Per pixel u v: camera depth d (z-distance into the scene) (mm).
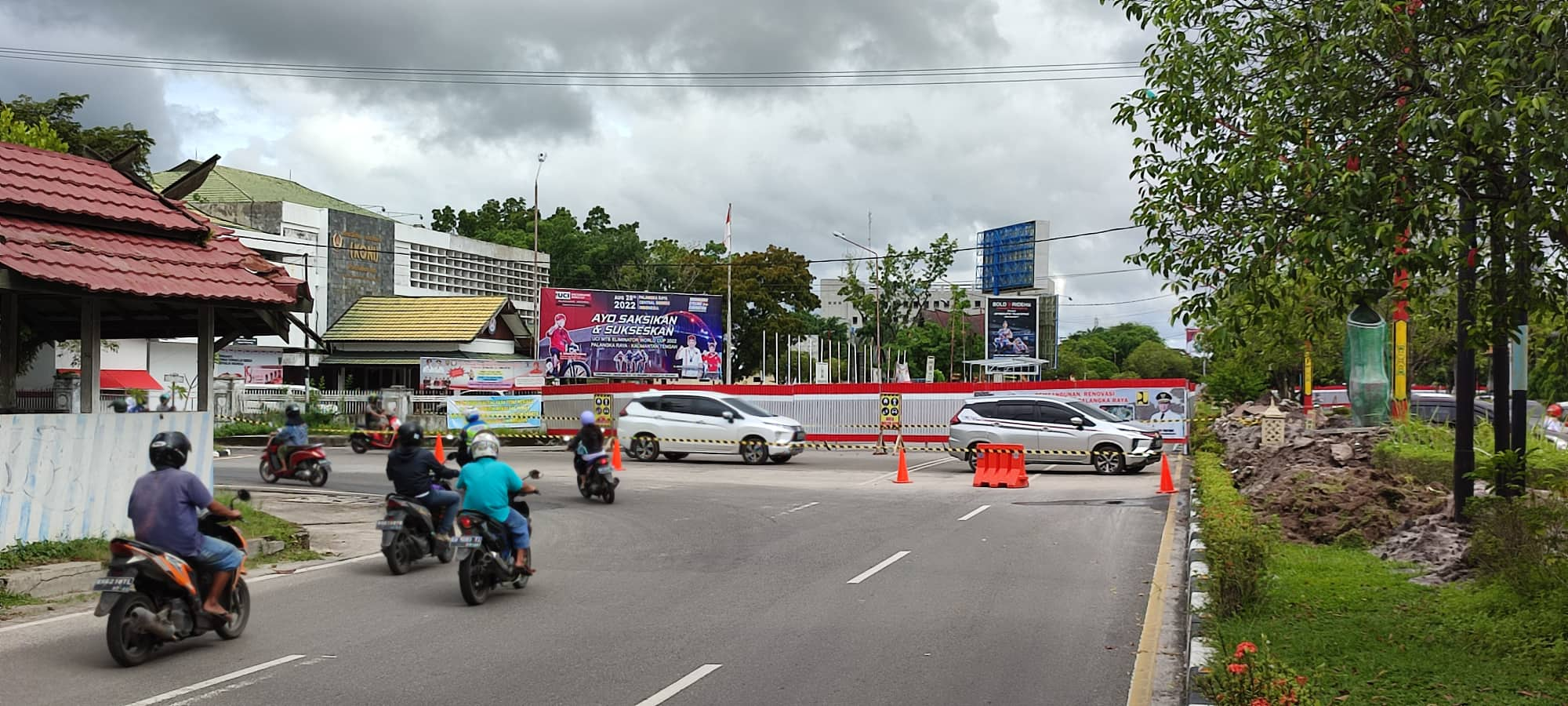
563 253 87000
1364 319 22422
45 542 11656
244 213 51750
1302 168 7480
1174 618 9789
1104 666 8219
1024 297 73188
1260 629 8258
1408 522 13195
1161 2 8945
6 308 13750
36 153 13672
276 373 47031
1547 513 9609
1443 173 7195
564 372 50844
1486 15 7625
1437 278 9461
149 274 12539
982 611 10227
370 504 19781
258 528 14195
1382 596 9695
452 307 51531
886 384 34469
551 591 11297
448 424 37469
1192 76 8625
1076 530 15922
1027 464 29172
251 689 7559
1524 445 12977
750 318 78000
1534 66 6961
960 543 14727
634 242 87250
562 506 19531
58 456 11898
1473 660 7410
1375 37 7535
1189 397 31375
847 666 8203
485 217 94312
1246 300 8125
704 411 29844
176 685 7652
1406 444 18250
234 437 36094
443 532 12797
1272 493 15789
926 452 33750
